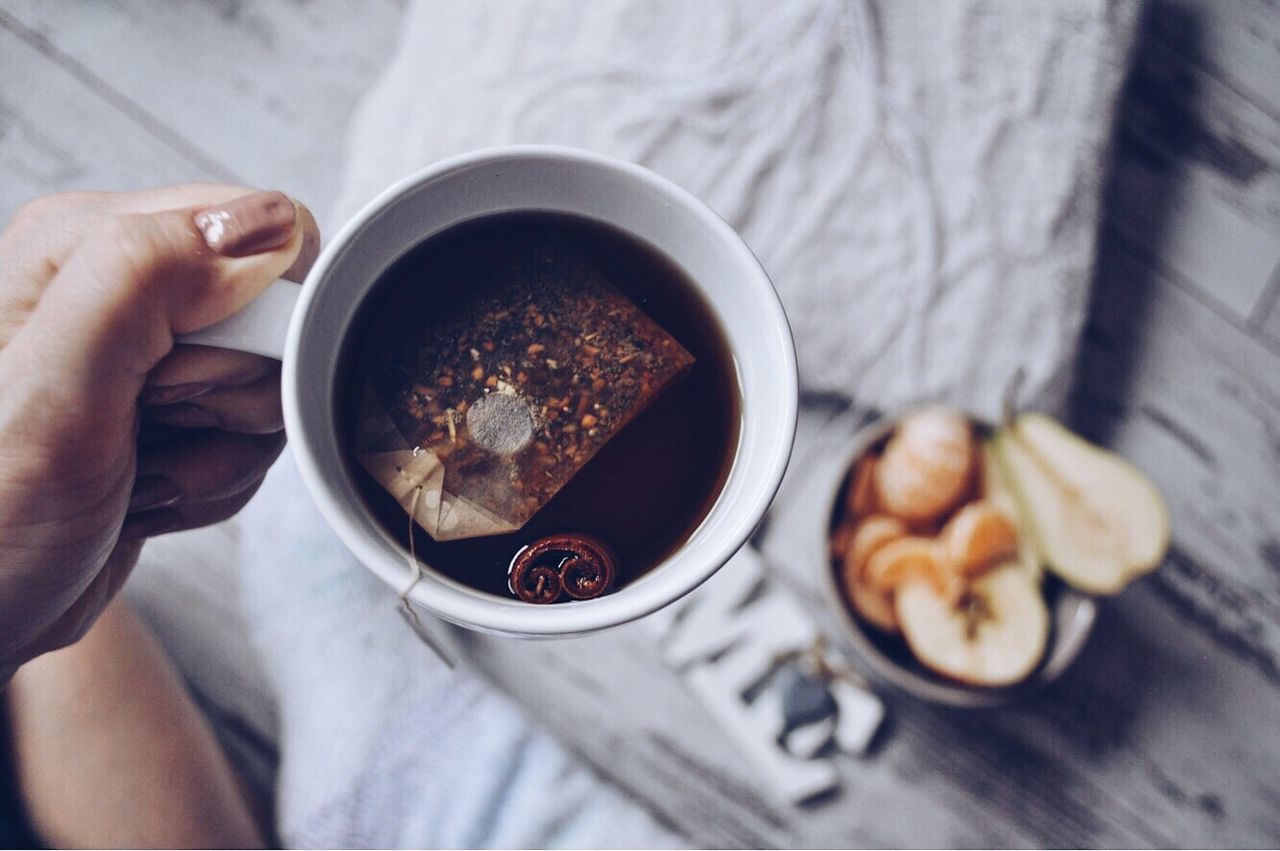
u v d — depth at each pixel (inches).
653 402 11.8
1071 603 16.8
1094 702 18.2
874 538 16.7
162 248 10.4
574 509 11.5
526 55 16.4
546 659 18.0
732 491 11.4
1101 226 17.7
